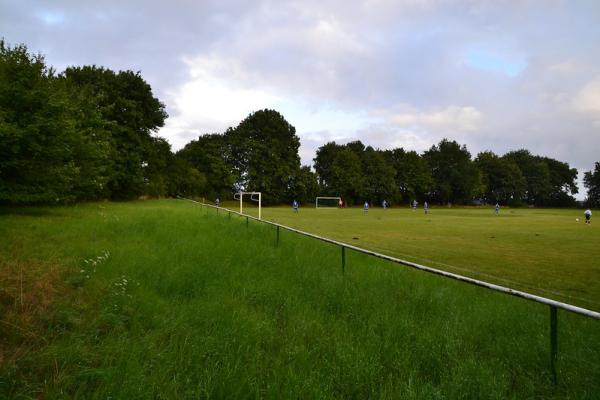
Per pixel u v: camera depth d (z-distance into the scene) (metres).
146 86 47.28
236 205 73.88
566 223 33.88
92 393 3.33
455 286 8.22
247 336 4.60
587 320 6.12
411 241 18.70
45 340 4.10
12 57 18.34
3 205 21.06
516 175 107.69
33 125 16.48
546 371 4.24
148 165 50.97
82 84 43.38
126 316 5.12
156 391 3.37
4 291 5.19
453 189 101.31
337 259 10.31
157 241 11.27
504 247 16.69
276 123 79.31
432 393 3.65
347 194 89.81
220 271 7.82
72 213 19.31
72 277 6.44
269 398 3.41
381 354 4.48
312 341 4.77
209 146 80.06
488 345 4.93
